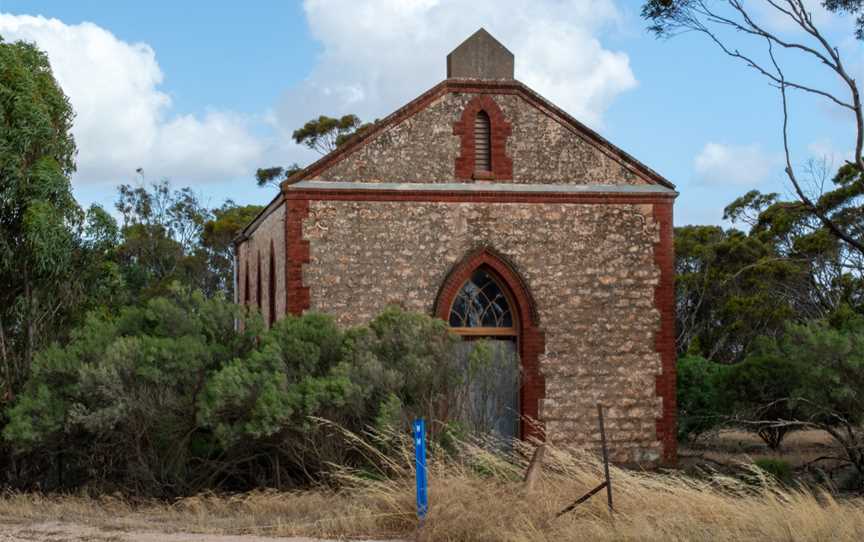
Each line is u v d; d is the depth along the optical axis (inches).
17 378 788.6
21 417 658.8
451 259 847.7
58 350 682.8
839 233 881.5
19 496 653.9
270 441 647.8
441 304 839.1
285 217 837.2
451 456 619.2
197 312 735.7
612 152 881.5
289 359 680.4
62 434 673.0
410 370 671.1
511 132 872.3
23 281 810.2
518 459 642.8
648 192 877.2
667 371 868.0
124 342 665.6
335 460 632.4
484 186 859.4
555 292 860.6
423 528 471.5
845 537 460.8
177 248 2206.0
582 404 853.8
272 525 525.0
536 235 863.1
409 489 534.6
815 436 1242.6
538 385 848.3
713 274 1925.4
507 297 866.1
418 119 859.4
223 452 658.2
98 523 552.4
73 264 841.5
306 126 2153.1
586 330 861.2
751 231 2001.7
